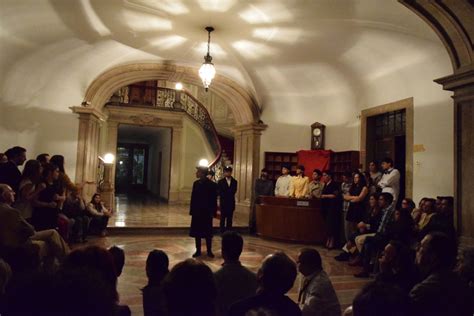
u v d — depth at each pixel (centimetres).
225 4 647
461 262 293
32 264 265
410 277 295
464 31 467
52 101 952
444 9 461
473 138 480
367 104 943
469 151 484
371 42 738
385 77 852
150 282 261
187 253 723
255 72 1004
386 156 909
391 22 627
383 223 611
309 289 287
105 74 977
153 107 1653
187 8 670
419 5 478
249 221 1070
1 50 731
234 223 1079
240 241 277
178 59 970
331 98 1050
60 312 91
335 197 827
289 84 1045
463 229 487
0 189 380
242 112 1138
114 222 994
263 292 205
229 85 1077
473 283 283
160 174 2002
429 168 747
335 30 712
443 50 673
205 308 152
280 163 1117
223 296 261
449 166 704
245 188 1124
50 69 893
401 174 870
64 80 938
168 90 1683
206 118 1650
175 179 1677
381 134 928
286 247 831
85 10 676
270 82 1044
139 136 2262
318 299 278
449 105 708
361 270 636
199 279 153
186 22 733
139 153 2459
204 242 847
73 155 968
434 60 711
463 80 484
